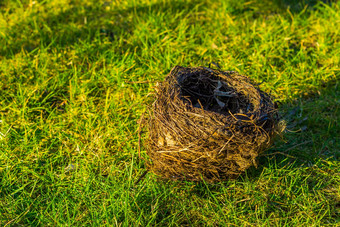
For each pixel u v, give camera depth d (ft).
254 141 8.11
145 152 10.05
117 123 10.98
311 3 17.19
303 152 10.41
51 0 16.80
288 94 12.37
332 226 8.56
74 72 12.75
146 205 8.87
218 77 9.64
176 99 8.31
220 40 14.43
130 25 15.46
